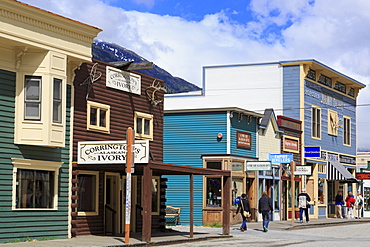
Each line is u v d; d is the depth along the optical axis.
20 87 20.45
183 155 34.38
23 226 20.42
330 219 43.06
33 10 20.12
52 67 20.86
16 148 20.31
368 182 54.25
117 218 25.34
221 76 45.34
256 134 36.12
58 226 21.81
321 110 45.38
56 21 21.06
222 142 33.53
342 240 25.06
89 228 23.56
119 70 25.78
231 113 33.50
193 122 34.38
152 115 27.95
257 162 34.06
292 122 40.84
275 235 27.38
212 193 33.25
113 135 25.16
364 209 53.22
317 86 44.97
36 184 21.16
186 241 23.08
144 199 21.25
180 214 33.81
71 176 22.42
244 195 29.47
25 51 20.44
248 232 28.64
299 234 28.33
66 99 22.41
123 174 26.03
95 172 24.00
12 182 20.11
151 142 27.84
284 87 43.25
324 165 45.72
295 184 41.69
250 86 44.38
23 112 20.42
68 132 22.44
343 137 49.66
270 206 29.19
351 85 50.97
